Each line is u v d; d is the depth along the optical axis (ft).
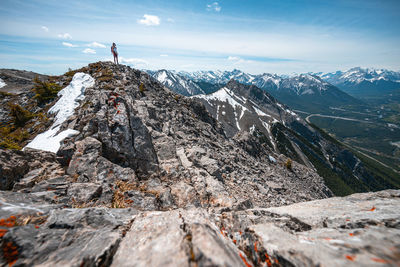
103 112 58.75
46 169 42.50
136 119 61.82
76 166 44.16
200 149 89.86
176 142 91.15
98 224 21.62
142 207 38.34
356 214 22.66
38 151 46.06
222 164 94.63
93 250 16.81
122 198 39.06
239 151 161.89
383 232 16.28
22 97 145.18
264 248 17.76
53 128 83.71
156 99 152.25
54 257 16.01
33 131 94.02
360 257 13.34
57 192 32.42
